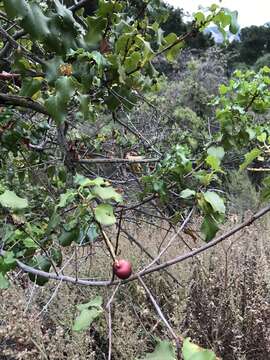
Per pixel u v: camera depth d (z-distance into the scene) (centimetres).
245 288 251
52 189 163
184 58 959
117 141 216
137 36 132
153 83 155
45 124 185
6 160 175
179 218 148
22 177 169
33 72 127
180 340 88
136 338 214
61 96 107
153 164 204
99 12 124
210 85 866
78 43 117
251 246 293
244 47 1895
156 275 254
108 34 133
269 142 158
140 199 149
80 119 138
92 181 95
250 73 176
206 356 71
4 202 98
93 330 234
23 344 200
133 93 154
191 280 249
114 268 97
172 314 238
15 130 158
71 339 214
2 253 103
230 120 158
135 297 250
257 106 171
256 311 234
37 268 119
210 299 251
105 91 139
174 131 239
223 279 251
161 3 159
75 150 167
